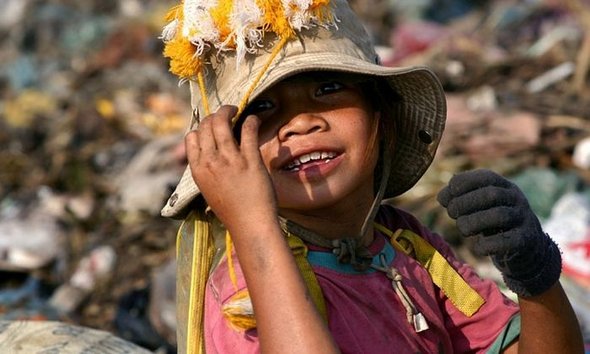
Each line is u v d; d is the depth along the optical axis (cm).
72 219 759
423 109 302
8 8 1483
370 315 275
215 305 271
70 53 1369
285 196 273
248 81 277
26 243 706
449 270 300
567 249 550
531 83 828
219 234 287
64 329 374
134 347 371
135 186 757
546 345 276
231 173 250
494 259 265
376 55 304
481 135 700
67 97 1099
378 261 286
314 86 276
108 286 645
